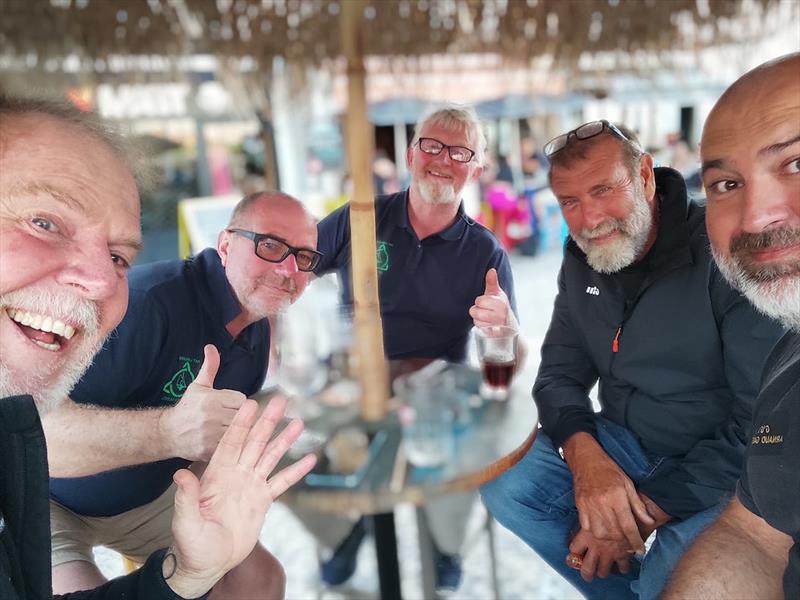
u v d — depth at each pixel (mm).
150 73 2838
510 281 2898
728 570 1416
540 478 2117
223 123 7789
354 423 1733
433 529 2354
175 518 1099
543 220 8516
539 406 2203
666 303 1950
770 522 1366
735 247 1393
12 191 1083
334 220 2814
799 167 1281
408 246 2725
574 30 3016
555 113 9766
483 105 7836
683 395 2004
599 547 1844
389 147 8797
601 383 2256
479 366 2320
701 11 3047
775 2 2826
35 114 1134
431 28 3102
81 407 1710
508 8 3018
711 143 1378
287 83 3229
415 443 1620
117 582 1238
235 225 2178
